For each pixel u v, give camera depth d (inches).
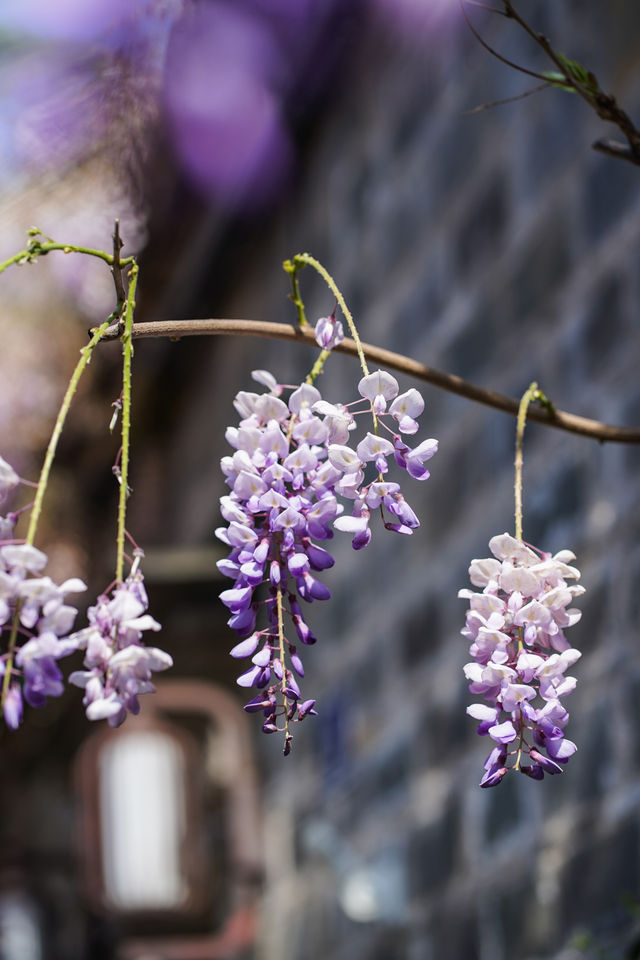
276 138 201.5
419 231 177.6
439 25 170.6
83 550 273.4
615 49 124.2
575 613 42.7
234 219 216.8
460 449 159.6
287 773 236.8
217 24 124.2
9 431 247.9
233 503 42.3
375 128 192.5
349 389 199.6
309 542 42.1
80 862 255.8
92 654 37.9
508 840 139.5
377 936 181.0
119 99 107.0
